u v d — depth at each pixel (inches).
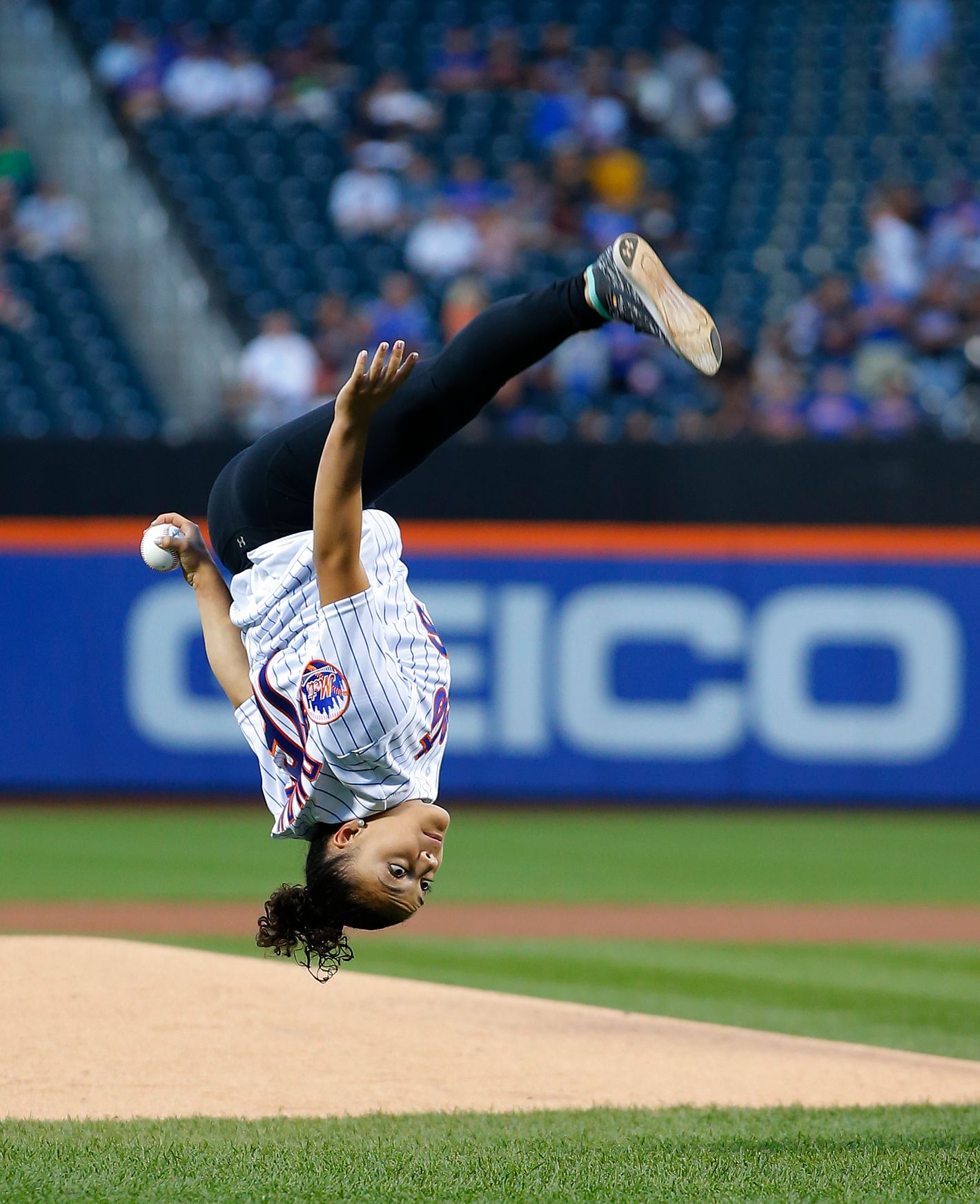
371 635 523.8
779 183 2490.2
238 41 2591.0
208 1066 786.2
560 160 2391.7
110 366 2234.3
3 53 2534.5
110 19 2608.3
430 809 545.6
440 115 2509.8
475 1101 745.0
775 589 2087.8
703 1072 813.2
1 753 2074.3
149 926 1341.0
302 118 2502.5
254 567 573.6
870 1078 810.8
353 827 547.2
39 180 2412.6
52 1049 802.2
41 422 2172.7
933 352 2197.3
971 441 2074.3
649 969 1188.5
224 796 2092.8
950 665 2089.1
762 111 2593.5
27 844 1811.0
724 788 2102.6
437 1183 593.0
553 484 2081.7
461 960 1216.8
